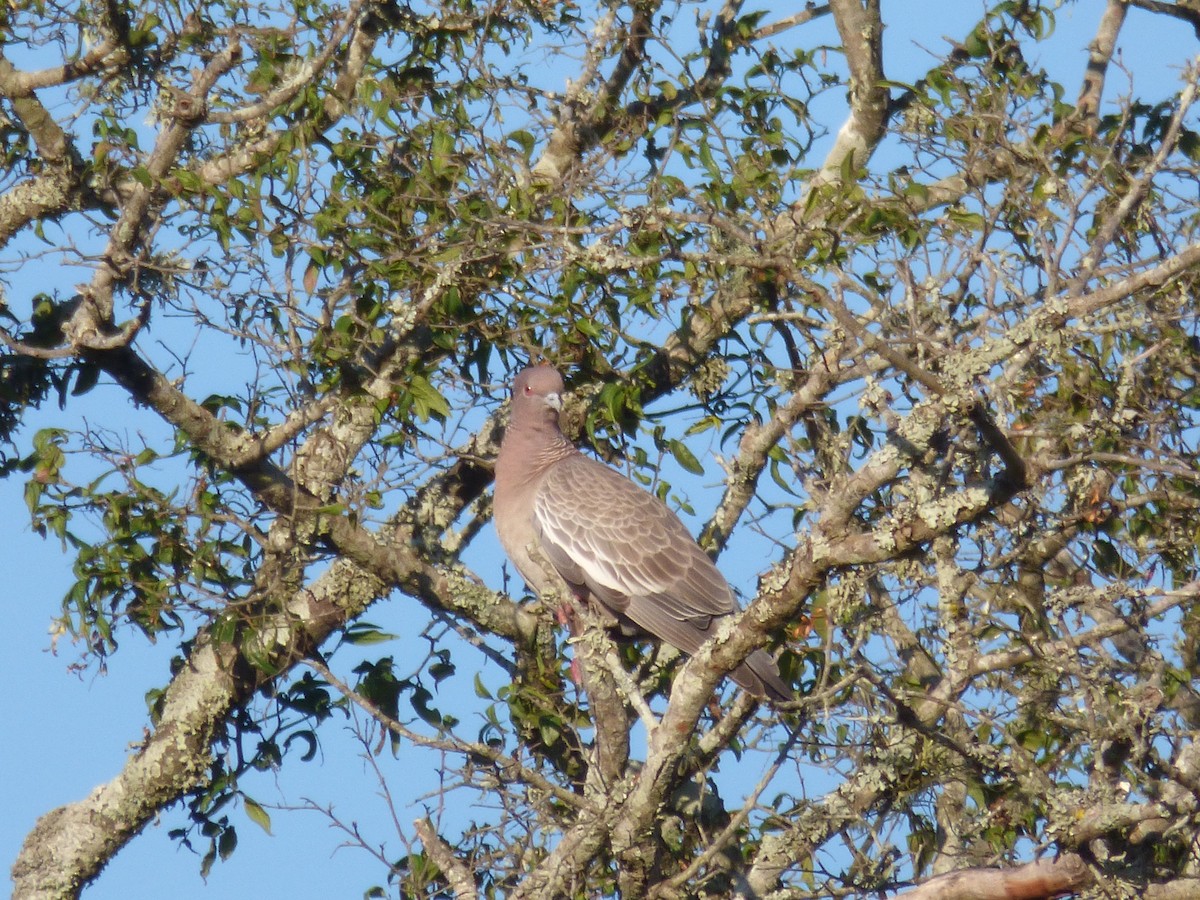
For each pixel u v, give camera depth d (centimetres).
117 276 1109
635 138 1245
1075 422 934
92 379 1162
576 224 1109
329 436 1183
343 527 1175
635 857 925
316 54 1181
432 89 1240
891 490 1069
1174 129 991
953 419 824
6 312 1243
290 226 1124
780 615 868
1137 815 842
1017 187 1066
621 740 960
